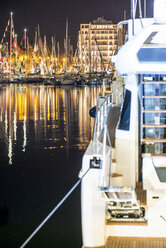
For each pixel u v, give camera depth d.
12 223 11.31
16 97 61.88
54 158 20.02
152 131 7.11
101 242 5.64
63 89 83.81
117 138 7.26
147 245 5.68
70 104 49.22
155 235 5.97
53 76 127.31
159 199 5.96
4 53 130.88
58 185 14.97
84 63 127.00
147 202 6.00
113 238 5.95
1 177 16.28
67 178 16.00
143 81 7.14
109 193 5.55
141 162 7.09
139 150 7.09
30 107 46.62
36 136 27.06
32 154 21.12
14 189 14.51
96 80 101.56
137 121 7.10
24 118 37.00
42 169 17.64
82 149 22.31
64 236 10.41
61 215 11.81
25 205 12.76
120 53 7.04
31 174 16.77
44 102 52.66
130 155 7.11
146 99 7.13
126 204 6.04
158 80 7.12
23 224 11.23
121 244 5.71
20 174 16.78
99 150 6.23
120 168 7.14
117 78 15.13
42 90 80.81
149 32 6.15
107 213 6.11
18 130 29.95
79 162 19.03
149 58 6.41
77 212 12.03
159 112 7.01
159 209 5.96
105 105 8.66
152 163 5.99
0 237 10.41
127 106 7.29
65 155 20.73
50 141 25.05
